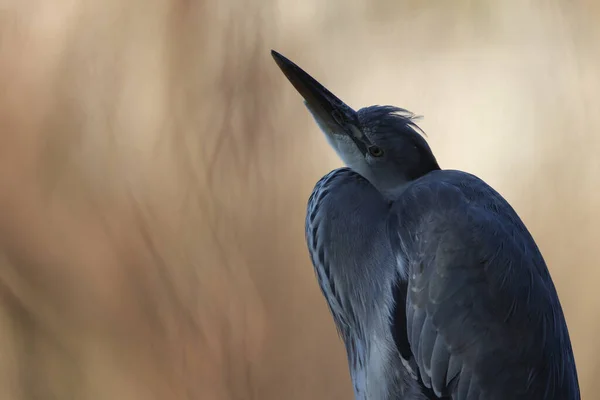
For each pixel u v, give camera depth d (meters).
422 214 10.27
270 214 10.83
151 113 10.95
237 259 10.79
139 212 10.82
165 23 11.04
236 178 10.85
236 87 10.95
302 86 10.37
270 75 10.98
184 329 10.74
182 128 10.90
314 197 10.36
